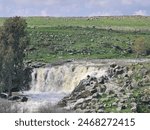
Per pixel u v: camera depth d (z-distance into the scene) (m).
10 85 136.12
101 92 97.00
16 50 140.88
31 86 157.25
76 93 104.62
